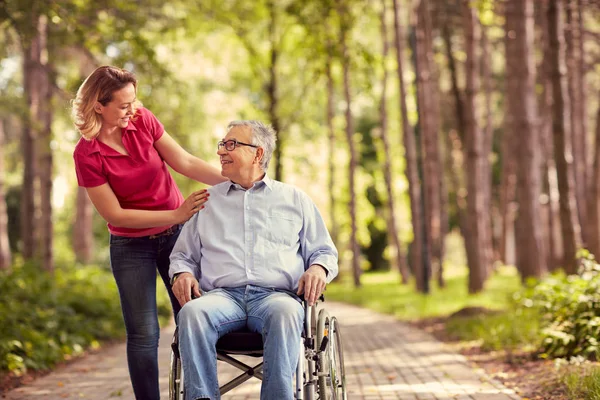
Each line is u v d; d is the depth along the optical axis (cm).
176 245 403
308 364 381
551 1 1133
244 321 378
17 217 2653
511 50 1670
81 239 2581
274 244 394
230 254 390
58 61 1398
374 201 4259
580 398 523
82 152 409
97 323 1123
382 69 2200
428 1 2123
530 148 1352
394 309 1606
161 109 1238
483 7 1387
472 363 777
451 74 2442
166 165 447
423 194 1905
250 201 398
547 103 1961
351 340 1060
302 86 2425
